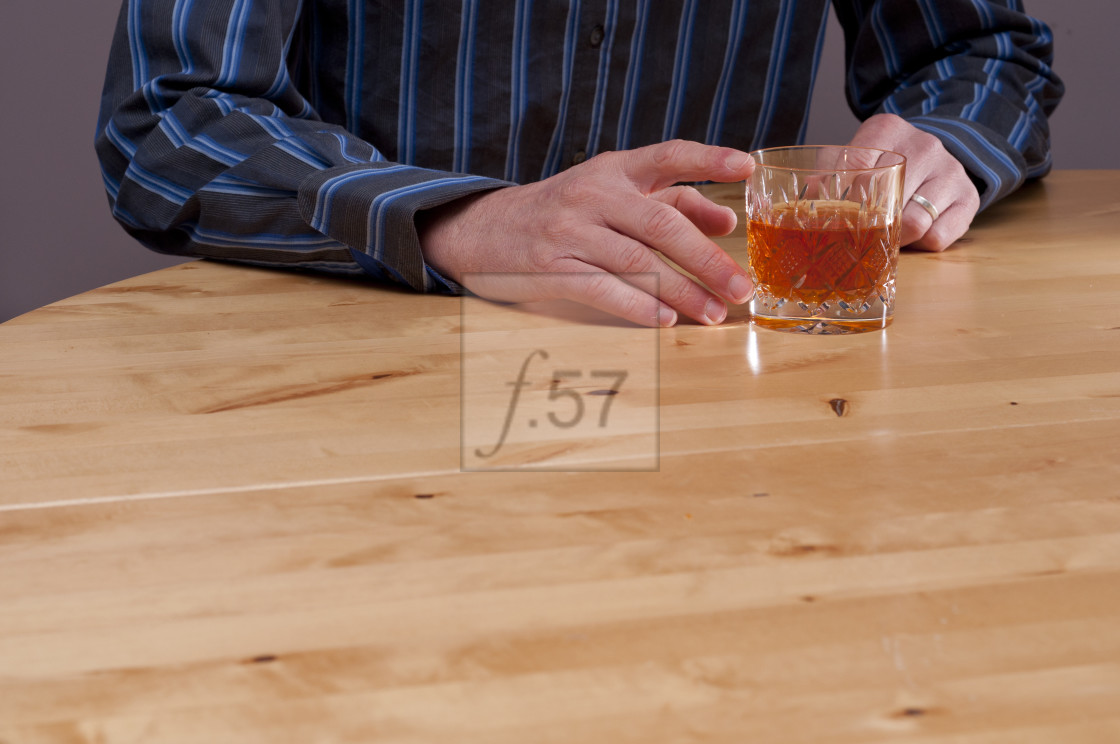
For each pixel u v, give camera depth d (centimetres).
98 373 99
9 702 68
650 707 66
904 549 82
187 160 119
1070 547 82
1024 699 66
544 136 147
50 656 74
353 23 140
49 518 85
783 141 162
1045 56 147
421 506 86
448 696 68
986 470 87
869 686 67
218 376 98
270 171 116
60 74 249
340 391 96
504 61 142
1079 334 102
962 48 144
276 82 126
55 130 252
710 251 104
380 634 75
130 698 69
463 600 80
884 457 88
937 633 73
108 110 125
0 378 98
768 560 82
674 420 92
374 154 119
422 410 94
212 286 115
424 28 140
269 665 72
